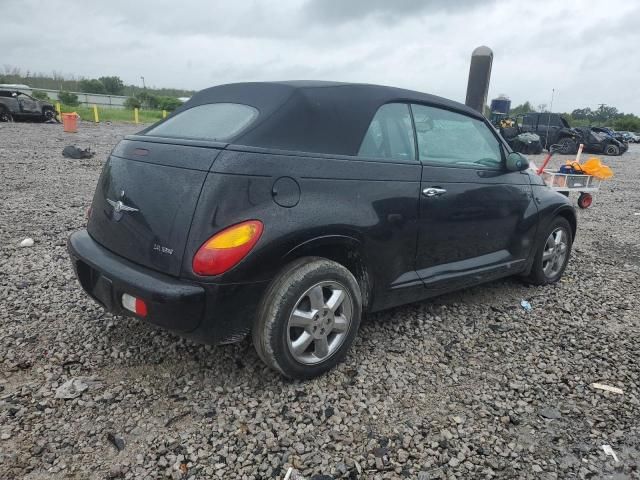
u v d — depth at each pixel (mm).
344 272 3141
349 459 2553
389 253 3428
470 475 2500
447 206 3768
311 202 2955
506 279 5254
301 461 2527
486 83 8898
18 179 9516
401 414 2926
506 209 4316
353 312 3246
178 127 3340
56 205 7504
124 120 35531
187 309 2686
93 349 3422
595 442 2787
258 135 2908
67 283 4484
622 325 4262
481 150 4262
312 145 3062
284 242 2818
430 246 3732
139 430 2684
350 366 3371
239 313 2820
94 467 2428
